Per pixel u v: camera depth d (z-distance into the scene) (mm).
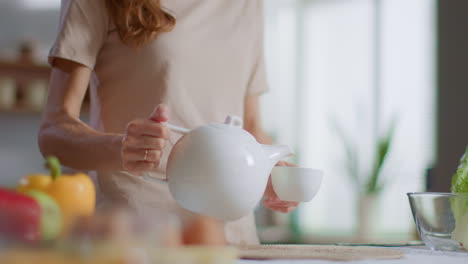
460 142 3422
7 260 363
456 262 692
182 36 1192
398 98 3746
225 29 1277
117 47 1177
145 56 1167
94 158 935
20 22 3506
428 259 721
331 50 3924
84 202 694
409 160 3645
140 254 382
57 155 991
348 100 3881
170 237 429
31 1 3523
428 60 3674
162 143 768
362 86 3850
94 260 368
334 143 3889
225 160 713
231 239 1190
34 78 3443
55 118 1061
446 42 3494
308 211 3762
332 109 3910
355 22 3871
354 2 3881
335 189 3828
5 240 368
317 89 3945
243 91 1330
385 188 3604
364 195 3418
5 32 3492
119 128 1190
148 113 1175
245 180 720
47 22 3531
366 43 3848
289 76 3988
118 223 382
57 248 369
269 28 4008
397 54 3764
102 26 1159
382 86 3797
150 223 405
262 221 3650
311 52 3961
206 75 1225
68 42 1105
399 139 3684
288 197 862
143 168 787
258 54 1393
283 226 3662
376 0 3824
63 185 681
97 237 373
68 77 1114
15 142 3391
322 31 3947
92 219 379
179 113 1186
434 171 3461
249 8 1348
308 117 3957
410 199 896
